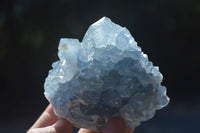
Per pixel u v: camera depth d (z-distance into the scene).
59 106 0.34
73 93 0.33
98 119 0.34
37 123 0.40
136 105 0.33
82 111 0.33
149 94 0.33
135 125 0.35
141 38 1.51
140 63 0.34
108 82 0.33
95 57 0.33
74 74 0.33
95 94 0.33
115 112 0.33
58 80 0.34
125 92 0.33
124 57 0.33
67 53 0.33
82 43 0.34
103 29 0.34
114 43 0.34
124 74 0.33
